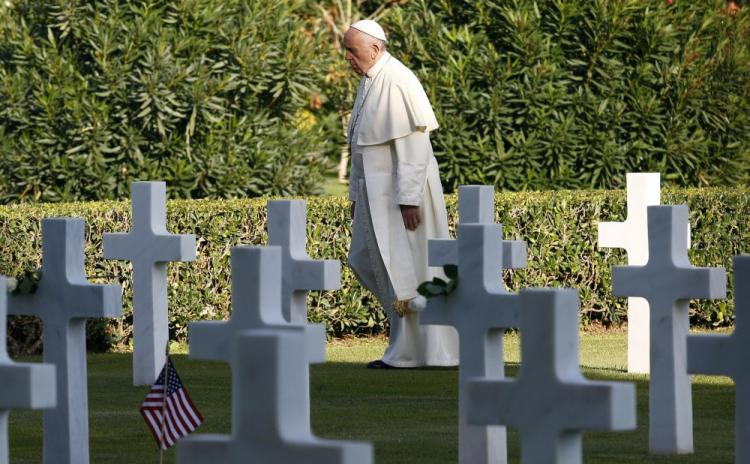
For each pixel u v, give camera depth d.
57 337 9.81
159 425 9.48
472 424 6.92
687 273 10.22
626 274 10.50
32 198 22.88
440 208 16.02
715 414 12.58
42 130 22.66
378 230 15.84
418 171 15.68
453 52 22.83
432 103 22.59
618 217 20.58
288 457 5.79
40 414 12.97
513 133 22.62
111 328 18.62
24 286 9.74
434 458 10.51
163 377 9.50
